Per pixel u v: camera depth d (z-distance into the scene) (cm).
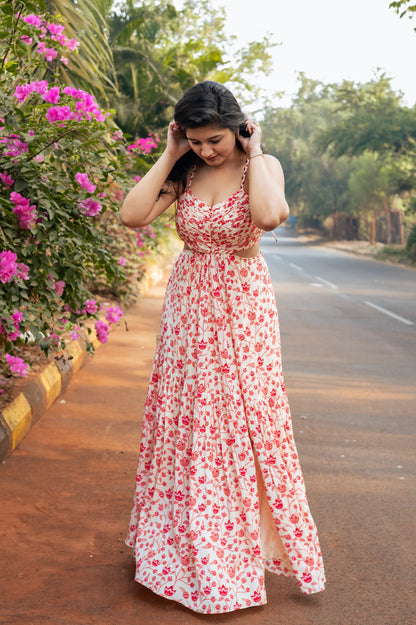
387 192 3988
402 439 495
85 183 398
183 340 269
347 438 492
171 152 269
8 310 376
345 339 941
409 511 364
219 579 257
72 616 253
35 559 294
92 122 390
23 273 382
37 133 388
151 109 1523
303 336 952
